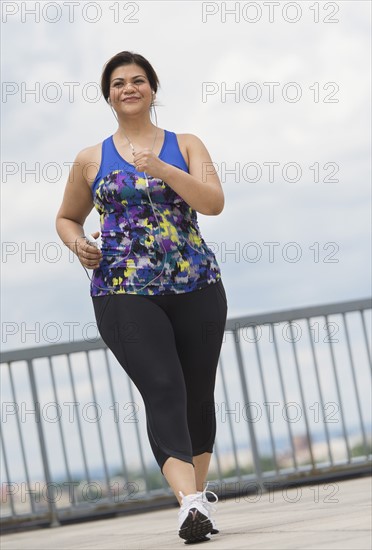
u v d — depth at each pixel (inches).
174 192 200.7
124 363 198.4
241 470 364.2
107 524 328.8
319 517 209.5
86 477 360.8
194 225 204.7
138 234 199.6
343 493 295.3
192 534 187.6
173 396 194.4
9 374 360.8
